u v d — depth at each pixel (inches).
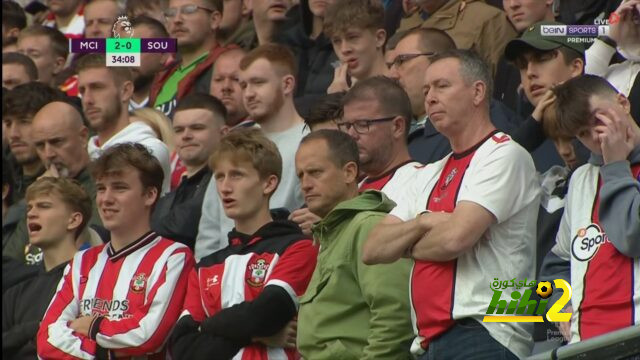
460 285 754.8
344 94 975.6
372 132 866.8
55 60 1395.2
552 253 777.6
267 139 896.3
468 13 1104.8
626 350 667.4
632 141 743.1
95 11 1355.8
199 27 1248.2
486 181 757.9
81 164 1149.7
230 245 889.5
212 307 867.4
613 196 729.6
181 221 1024.2
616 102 745.6
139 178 941.2
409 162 872.9
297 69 1160.2
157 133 1173.1
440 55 794.2
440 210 776.9
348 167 843.4
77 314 930.1
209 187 1031.0
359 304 797.2
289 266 853.8
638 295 719.7
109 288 922.7
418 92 986.7
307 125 1004.6
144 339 895.1
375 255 771.4
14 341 988.6
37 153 1194.0
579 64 918.4
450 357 752.3
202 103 1081.4
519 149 770.8
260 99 1045.2
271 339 846.5
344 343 791.7
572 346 685.9
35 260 1101.1
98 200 943.0
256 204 885.2
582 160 863.7
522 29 1043.3
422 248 757.3
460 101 783.1
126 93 1157.1
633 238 716.7
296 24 1226.0
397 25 1197.1
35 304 994.1
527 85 933.8
